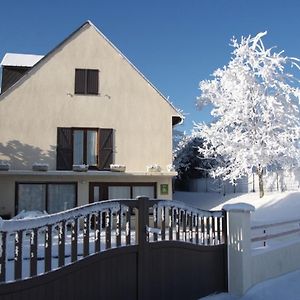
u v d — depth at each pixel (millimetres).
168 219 7895
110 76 19766
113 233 7641
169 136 19891
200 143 33625
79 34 19781
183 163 34562
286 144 23781
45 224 5590
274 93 25062
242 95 24656
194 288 8133
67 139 18984
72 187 18922
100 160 19172
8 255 5602
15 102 18719
